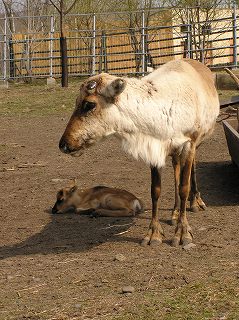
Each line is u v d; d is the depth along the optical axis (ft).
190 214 28.22
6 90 80.53
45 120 58.85
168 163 39.04
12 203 31.81
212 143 45.65
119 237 25.45
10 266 22.56
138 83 22.76
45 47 99.91
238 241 24.12
